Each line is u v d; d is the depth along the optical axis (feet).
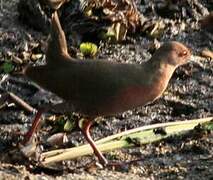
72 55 45.91
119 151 37.47
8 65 44.01
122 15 48.83
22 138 37.60
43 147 37.32
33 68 35.78
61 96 35.42
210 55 48.21
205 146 37.99
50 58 35.47
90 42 48.06
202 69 46.55
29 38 47.14
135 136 38.37
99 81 34.50
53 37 35.37
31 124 39.47
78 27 47.96
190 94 43.98
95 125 40.01
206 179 34.58
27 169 34.45
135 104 34.99
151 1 53.21
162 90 35.29
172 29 50.80
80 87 34.73
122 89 34.42
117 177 34.45
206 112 42.16
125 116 40.98
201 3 54.08
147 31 49.62
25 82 43.11
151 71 34.96
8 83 43.09
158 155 37.11
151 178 34.63
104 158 35.76
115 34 48.21
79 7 48.08
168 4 52.65
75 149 36.40
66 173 34.65
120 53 47.19
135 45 48.44
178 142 38.50
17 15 49.73
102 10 48.47
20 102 40.32
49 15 48.19
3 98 40.14
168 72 35.35
